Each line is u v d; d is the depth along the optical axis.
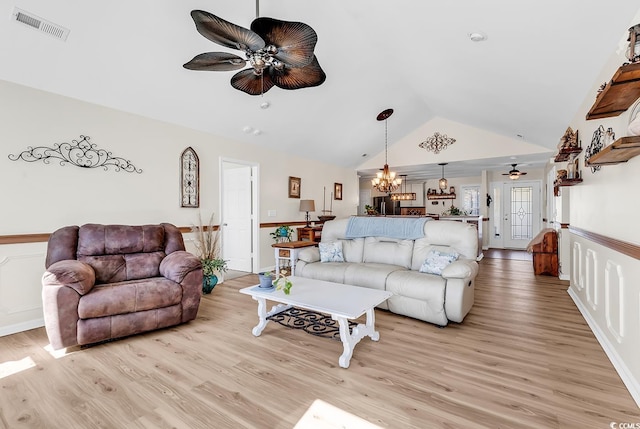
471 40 2.63
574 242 3.70
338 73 3.97
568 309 3.38
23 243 2.88
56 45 2.61
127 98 3.41
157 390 1.91
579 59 2.40
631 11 1.77
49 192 3.04
